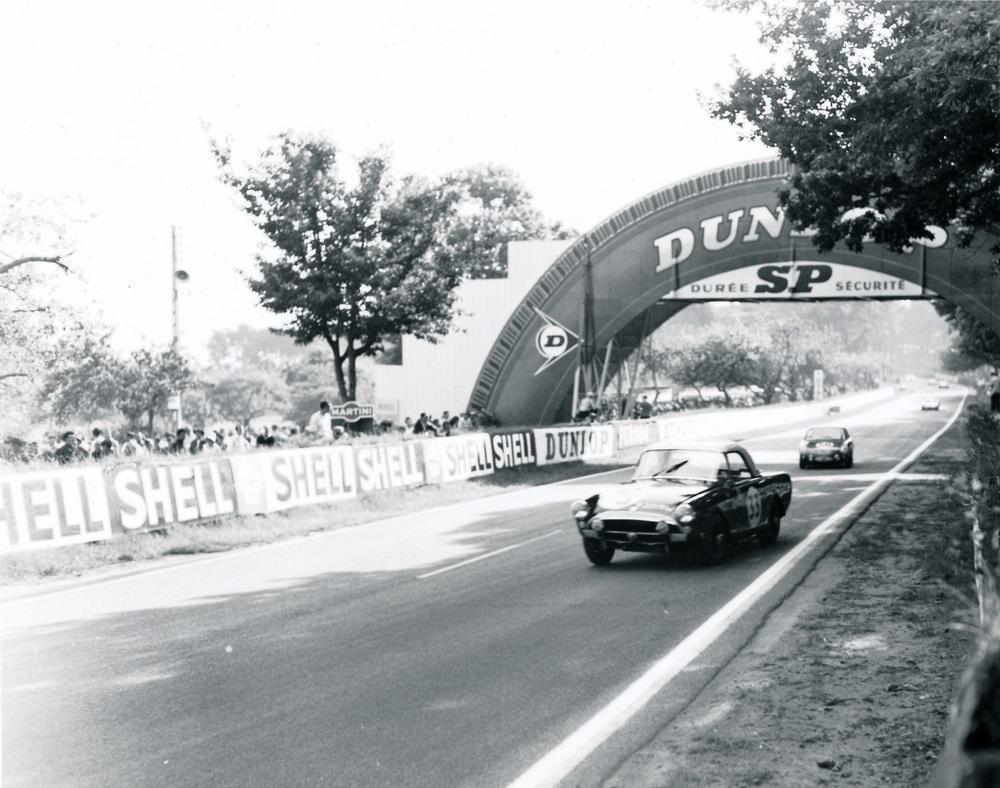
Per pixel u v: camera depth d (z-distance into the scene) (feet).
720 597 33.78
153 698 22.88
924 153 48.24
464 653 26.61
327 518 59.16
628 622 30.17
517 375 126.11
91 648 28.17
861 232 59.21
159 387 135.64
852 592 33.17
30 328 103.19
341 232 105.40
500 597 34.73
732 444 45.96
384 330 110.93
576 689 22.95
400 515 62.85
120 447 64.64
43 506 43.78
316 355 309.83
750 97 53.72
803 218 60.29
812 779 16.84
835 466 97.25
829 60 49.78
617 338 142.20
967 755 7.47
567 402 138.82
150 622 31.60
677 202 119.14
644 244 120.47
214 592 36.94
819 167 54.80
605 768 17.74
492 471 86.22
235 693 23.17
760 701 21.47
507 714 21.12
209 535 51.11
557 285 123.85
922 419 215.72
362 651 27.09
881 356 636.48
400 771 17.81
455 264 112.68
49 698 23.09
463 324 138.51
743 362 277.23
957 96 41.68
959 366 495.82
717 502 40.93
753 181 116.26
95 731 20.53
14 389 122.21
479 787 16.97
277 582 38.86
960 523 45.29
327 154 104.83
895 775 16.93
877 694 21.68
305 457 61.77
